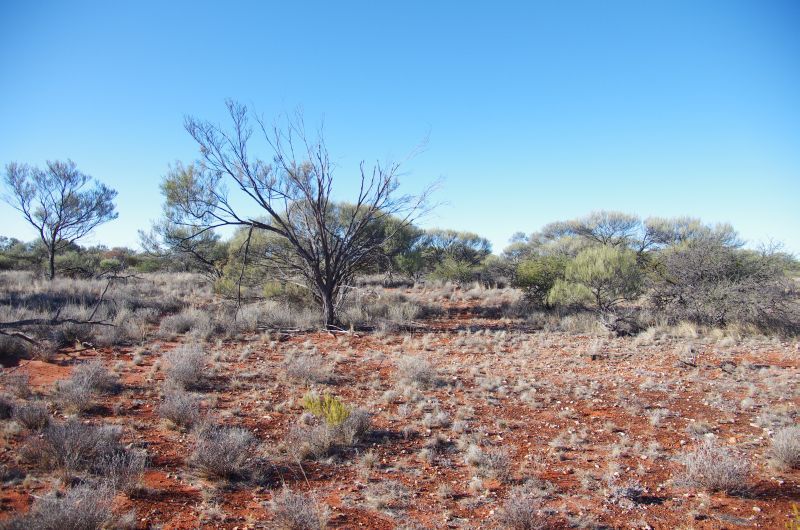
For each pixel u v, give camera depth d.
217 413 7.31
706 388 9.30
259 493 5.16
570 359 11.64
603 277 16.56
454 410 7.97
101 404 7.46
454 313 19.41
